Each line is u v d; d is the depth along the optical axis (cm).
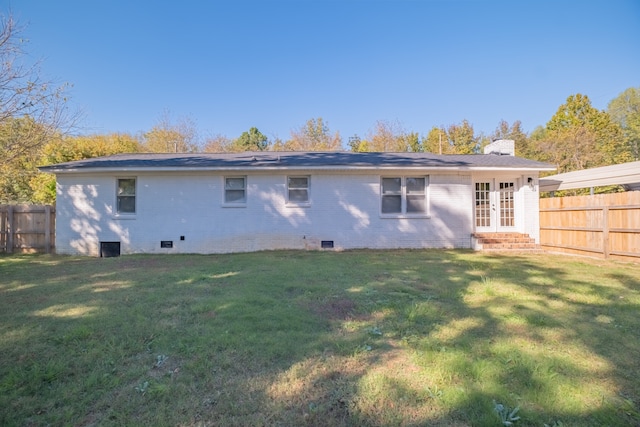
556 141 2750
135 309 435
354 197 1152
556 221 1099
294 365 283
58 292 534
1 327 372
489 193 1238
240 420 212
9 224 1146
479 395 233
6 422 210
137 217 1124
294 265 778
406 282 595
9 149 1099
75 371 274
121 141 2369
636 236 846
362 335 348
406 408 221
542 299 487
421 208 1170
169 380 260
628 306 451
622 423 206
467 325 378
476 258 909
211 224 1130
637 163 1061
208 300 475
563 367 277
